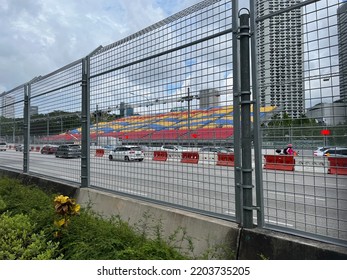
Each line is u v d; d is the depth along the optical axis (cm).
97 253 349
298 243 304
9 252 346
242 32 362
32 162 922
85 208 552
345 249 282
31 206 560
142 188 541
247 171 358
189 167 448
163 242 377
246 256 337
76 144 715
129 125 557
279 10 332
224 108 390
